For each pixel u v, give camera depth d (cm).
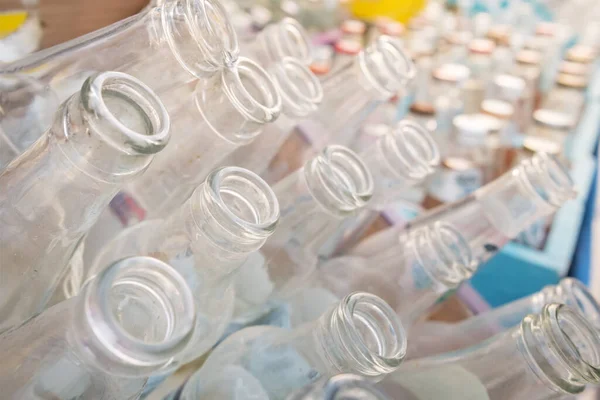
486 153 73
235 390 30
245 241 25
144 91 23
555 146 76
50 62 34
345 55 74
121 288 19
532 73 105
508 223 48
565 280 44
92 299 17
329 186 33
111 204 34
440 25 119
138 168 22
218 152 33
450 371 35
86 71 32
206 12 30
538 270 64
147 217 36
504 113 80
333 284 41
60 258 27
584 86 101
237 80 31
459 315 53
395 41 48
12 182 25
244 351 32
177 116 33
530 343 31
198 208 26
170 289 19
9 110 32
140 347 17
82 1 42
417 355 42
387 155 45
